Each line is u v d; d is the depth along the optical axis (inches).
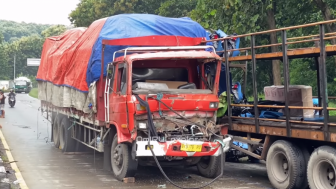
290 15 719.7
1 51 3732.8
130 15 411.2
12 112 1175.0
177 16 1291.8
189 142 334.6
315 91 799.7
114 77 368.2
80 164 447.5
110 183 355.9
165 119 342.3
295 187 317.1
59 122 553.6
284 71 320.5
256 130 348.5
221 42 423.5
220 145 345.7
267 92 406.9
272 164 336.2
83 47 427.5
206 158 385.1
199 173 396.8
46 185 347.3
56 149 553.0
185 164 375.6
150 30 401.1
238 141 378.9
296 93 364.5
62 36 575.5
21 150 540.1
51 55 573.6
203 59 370.3
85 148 524.7
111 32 393.1
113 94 366.3
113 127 382.6
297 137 308.2
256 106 348.5
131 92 338.0
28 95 2393.0
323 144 308.3
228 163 475.2
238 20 645.9
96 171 409.7
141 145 328.2
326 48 296.0
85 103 420.8
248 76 710.5
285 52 319.9
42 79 631.8
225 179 378.9
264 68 765.3
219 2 662.5
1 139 617.6
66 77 482.6
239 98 405.1
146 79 371.9
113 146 379.2
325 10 587.8
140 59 343.0
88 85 407.2
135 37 389.7
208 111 355.6
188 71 386.9
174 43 402.6
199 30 420.5
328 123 283.7
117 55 390.9
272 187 343.9
